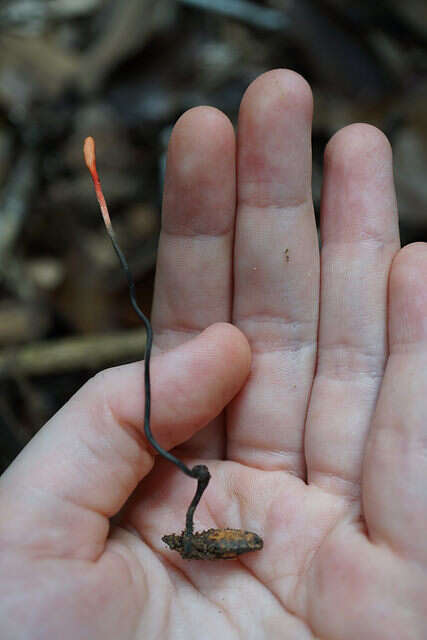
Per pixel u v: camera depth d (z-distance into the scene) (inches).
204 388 8.0
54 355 11.1
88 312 12.3
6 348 12.0
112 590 7.4
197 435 8.7
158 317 8.8
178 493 8.3
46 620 7.1
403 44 13.7
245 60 14.7
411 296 7.8
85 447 7.7
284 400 8.5
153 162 13.6
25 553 7.3
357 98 13.3
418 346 7.7
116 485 7.8
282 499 8.1
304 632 7.5
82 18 16.1
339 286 8.4
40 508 7.5
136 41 14.7
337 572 7.4
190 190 8.4
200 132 8.3
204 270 8.6
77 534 7.5
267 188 8.4
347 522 7.8
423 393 7.5
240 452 8.5
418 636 7.2
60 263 12.8
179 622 7.6
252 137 8.3
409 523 7.3
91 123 14.1
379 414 7.7
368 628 7.2
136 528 8.2
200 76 14.6
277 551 7.9
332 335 8.3
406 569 7.3
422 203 12.0
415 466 7.4
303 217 8.5
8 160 13.7
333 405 8.2
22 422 11.1
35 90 14.6
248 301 8.6
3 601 7.2
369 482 7.6
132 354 11.2
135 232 13.0
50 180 13.6
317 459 8.2
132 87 14.5
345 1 14.0
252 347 8.6
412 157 12.2
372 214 8.4
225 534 7.8
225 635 7.6
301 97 8.3
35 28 15.8
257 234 8.5
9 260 12.7
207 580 7.9
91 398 7.9
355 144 8.4
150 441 7.8
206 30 15.1
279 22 14.7
